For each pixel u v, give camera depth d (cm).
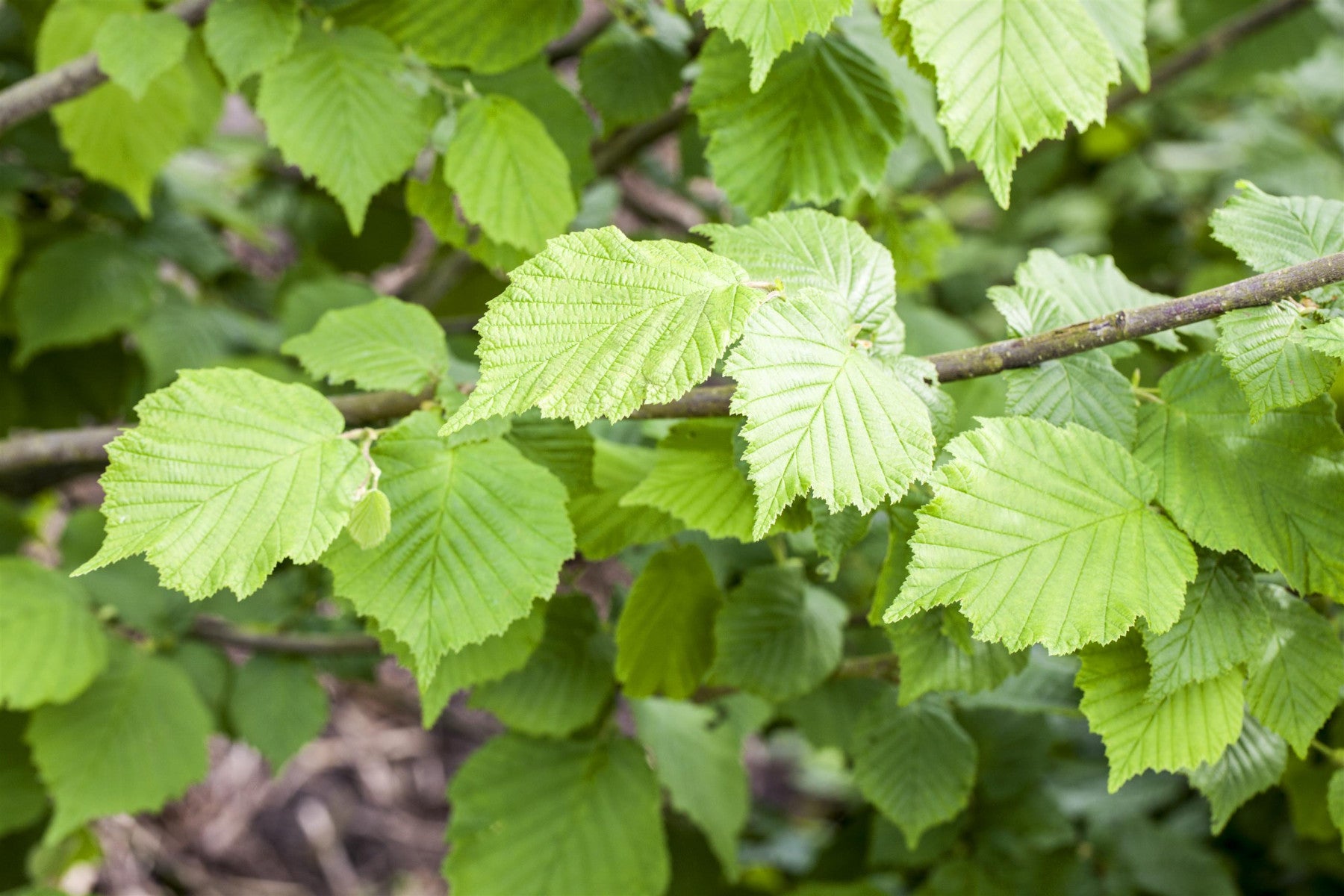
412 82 91
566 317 75
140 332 117
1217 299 77
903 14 78
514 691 92
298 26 89
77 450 96
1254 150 171
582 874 92
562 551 80
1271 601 80
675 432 84
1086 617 75
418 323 87
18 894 101
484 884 92
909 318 116
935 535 75
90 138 102
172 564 76
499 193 90
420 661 79
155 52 91
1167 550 77
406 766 201
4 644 96
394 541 79
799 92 88
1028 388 79
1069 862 104
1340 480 78
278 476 78
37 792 105
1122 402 79
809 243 81
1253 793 83
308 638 103
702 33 99
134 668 101
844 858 121
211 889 176
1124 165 179
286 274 122
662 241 76
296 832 188
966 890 102
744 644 91
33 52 115
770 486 74
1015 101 79
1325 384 76
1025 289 82
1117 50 84
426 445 81
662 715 99
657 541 89
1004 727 103
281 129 89
